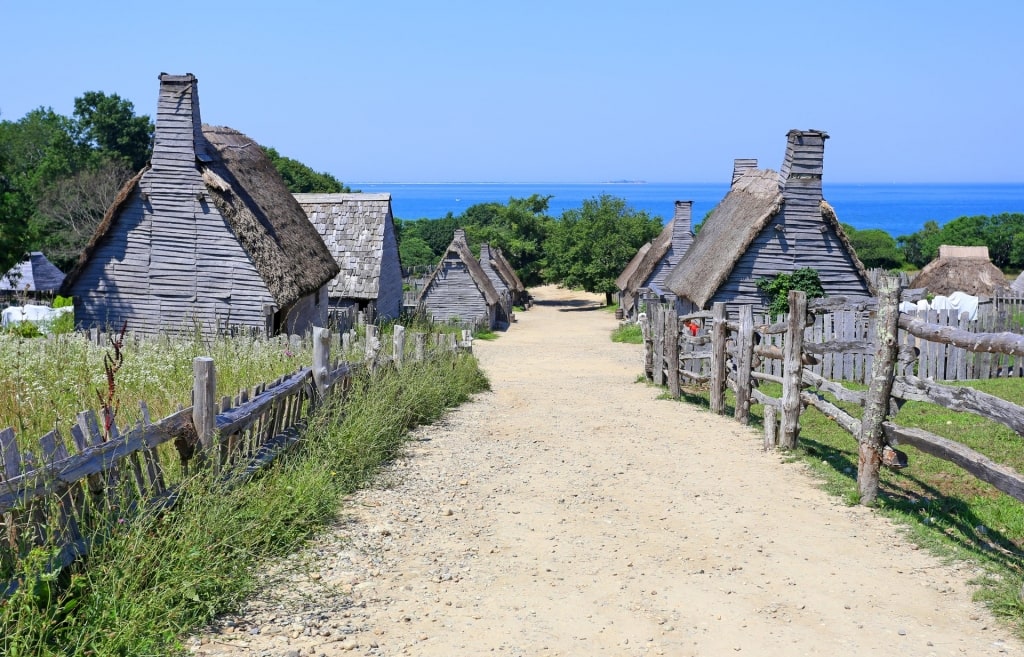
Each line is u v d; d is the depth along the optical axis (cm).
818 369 2050
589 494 952
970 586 677
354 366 1212
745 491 966
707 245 2914
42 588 514
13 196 3722
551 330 5300
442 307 5231
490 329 5122
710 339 1599
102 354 1171
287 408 945
